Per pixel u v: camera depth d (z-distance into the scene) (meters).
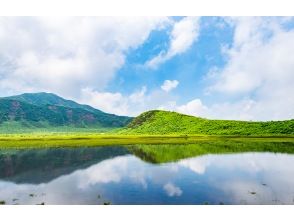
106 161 55.97
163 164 51.31
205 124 166.38
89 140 108.06
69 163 54.47
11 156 63.62
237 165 49.81
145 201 30.53
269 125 143.00
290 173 43.75
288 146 78.69
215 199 30.95
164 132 170.38
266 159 56.09
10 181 40.44
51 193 34.19
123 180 39.88
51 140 108.88
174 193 33.28
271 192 33.53
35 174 45.06
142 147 79.44
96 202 30.47
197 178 40.56
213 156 59.94
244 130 142.50
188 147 77.81
